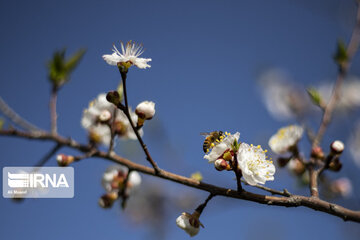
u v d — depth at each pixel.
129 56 0.46
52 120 0.47
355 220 0.45
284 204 0.45
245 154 0.45
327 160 0.49
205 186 0.46
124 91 0.45
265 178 0.46
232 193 0.46
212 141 0.51
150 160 0.46
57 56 0.47
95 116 0.51
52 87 0.47
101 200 0.52
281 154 0.53
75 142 0.48
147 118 0.47
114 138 0.51
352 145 0.62
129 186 0.54
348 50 0.56
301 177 0.54
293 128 0.53
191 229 0.46
